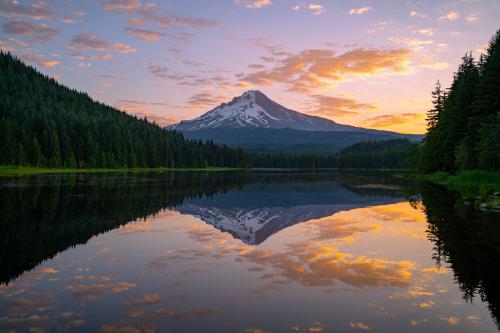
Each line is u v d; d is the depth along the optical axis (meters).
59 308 9.12
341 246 15.94
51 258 13.98
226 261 13.58
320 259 13.78
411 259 13.64
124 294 10.12
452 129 57.50
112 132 136.00
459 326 8.23
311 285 10.88
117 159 127.06
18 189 41.53
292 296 10.00
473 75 56.56
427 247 15.41
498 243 15.59
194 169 166.00
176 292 10.29
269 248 15.68
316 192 44.88
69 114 140.75
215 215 25.58
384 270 12.31
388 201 33.44
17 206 27.86
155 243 16.67
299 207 30.20
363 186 55.09
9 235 18.19
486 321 8.48
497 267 12.48
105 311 8.94
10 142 93.50
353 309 9.14
